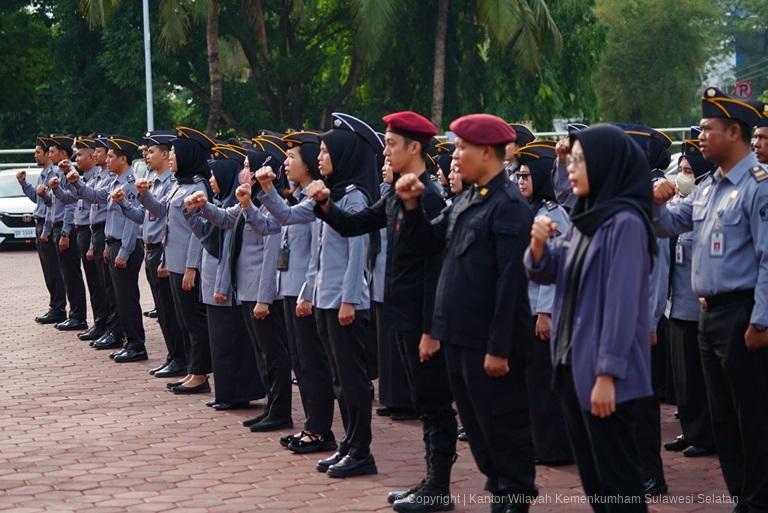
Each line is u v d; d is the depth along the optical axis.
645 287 4.79
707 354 6.12
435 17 30.77
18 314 15.10
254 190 8.46
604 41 32.47
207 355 9.83
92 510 6.45
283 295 7.76
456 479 7.00
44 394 9.86
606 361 4.64
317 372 7.70
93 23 28.81
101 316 12.78
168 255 9.80
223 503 6.55
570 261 4.93
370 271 7.41
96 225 12.20
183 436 8.26
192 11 30.33
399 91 33.03
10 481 7.09
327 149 7.03
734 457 6.15
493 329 5.47
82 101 33.69
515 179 8.76
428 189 6.30
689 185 7.84
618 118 54.28
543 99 30.55
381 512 6.34
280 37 31.53
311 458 7.59
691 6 52.47
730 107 5.88
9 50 36.31
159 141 10.74
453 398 6.32
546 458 7.34
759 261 5.77
